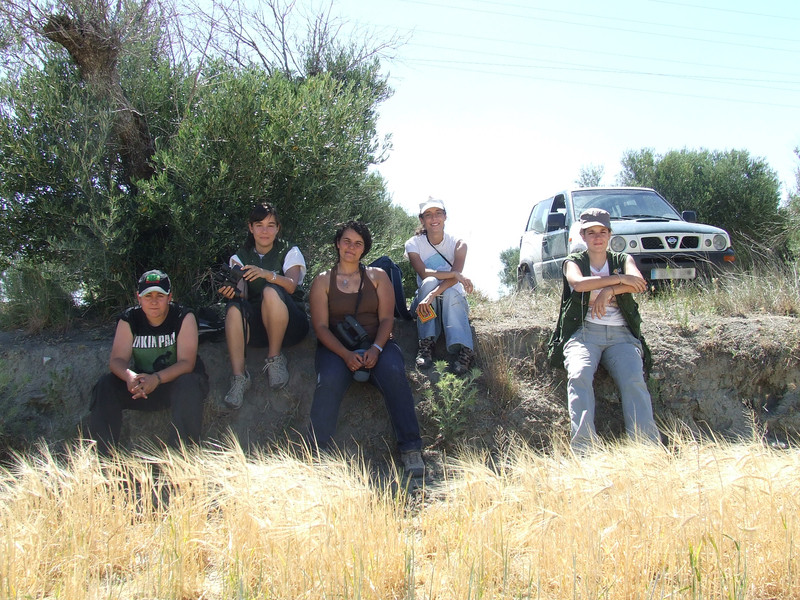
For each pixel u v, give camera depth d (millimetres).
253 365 5707
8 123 5848
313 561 3070
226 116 6211
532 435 5562
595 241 5566
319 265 7078
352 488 3463
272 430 5453
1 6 6125
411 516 3979
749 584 3113
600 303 5387
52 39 6273
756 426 5980
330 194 6914
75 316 6531
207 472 3654
